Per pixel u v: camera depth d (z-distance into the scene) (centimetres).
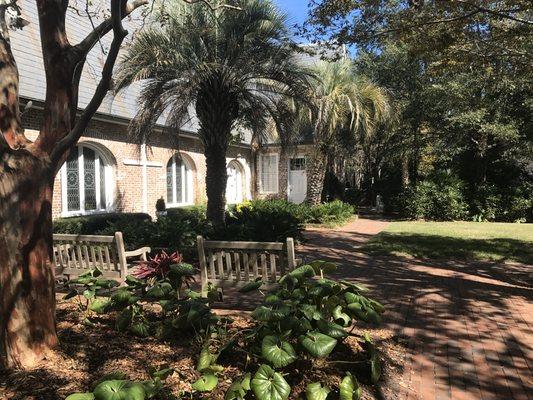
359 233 1560
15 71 407
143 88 1184
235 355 413
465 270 916
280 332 359
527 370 435
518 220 1972
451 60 926
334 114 1725
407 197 2091
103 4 945
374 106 1850
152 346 441
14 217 377
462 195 2038
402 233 1491
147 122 1159
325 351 332
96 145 1477
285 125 1235
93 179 1512
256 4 1020
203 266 589
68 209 1405
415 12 818
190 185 2069
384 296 700
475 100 1738
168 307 451
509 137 1739
